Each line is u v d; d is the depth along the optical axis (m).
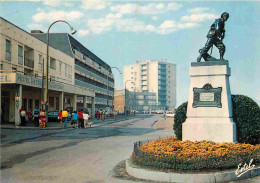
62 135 20.03
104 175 7.66
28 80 27.31
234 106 9.76
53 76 42.41
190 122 9.74
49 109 43.47
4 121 29.92
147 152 7.62
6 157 10.68
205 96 9.73
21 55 33.25
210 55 10.32
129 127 30.66
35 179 7.30
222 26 10.12
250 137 9.50
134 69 176.75
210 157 7.05
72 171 8.21
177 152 7.43
